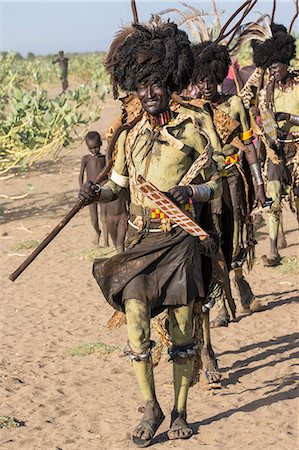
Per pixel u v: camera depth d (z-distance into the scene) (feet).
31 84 163.12
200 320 20.33
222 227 22.20
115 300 18.57
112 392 22.35
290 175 32.09
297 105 30.40
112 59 18.66
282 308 29.04
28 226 46.68
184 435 18.89
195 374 20.72
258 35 30.09
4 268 37.55
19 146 52.11
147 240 18.58
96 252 39.09
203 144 18.61
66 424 20.36
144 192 17.70
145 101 18.22
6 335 27.81
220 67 23.67
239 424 19.76
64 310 30.58
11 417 20.65
